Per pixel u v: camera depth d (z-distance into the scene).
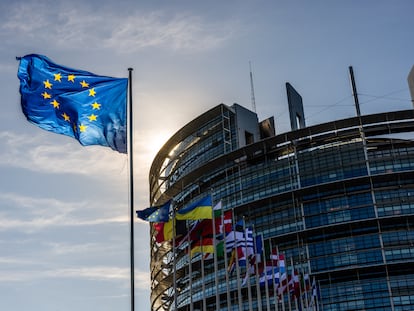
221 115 157.25
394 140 134.12
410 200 126.44
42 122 32.38
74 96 32.41
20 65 32.50
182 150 168.75
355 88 146.25
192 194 156.12
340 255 124.94
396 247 122.62
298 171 134.50
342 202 129.12
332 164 132.38
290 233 129.38
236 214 140.50
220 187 146.50
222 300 131.38
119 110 32.50
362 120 134.50
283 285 64.25
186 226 48.28
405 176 128.12
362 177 126.50
